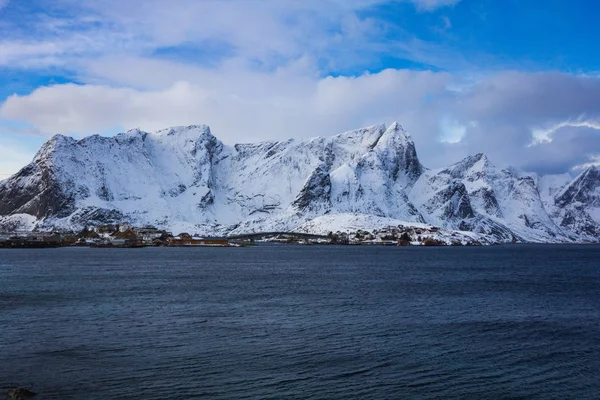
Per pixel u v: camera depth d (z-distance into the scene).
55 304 77.88
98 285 102.94
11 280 111.56
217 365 47.44
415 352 52.72
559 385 44.28
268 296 89.38
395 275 135.50
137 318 67.50
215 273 136.00
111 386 41.81
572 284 118.31
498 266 179.62
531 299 90.50
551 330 63.91
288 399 40.09
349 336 58.91
